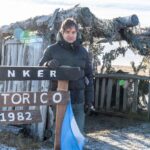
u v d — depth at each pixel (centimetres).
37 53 536
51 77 278
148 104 707
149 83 710
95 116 740
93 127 644
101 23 643
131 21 675
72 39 302
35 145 484
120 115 730
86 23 599
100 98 754
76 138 287
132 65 775
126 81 733
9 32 605
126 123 681
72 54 306
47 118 521
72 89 300
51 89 299
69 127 285
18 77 270
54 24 553
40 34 552
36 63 535
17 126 550
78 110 307
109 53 752
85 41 701
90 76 317
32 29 585
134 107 726
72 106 304
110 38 668
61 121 283
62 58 304
